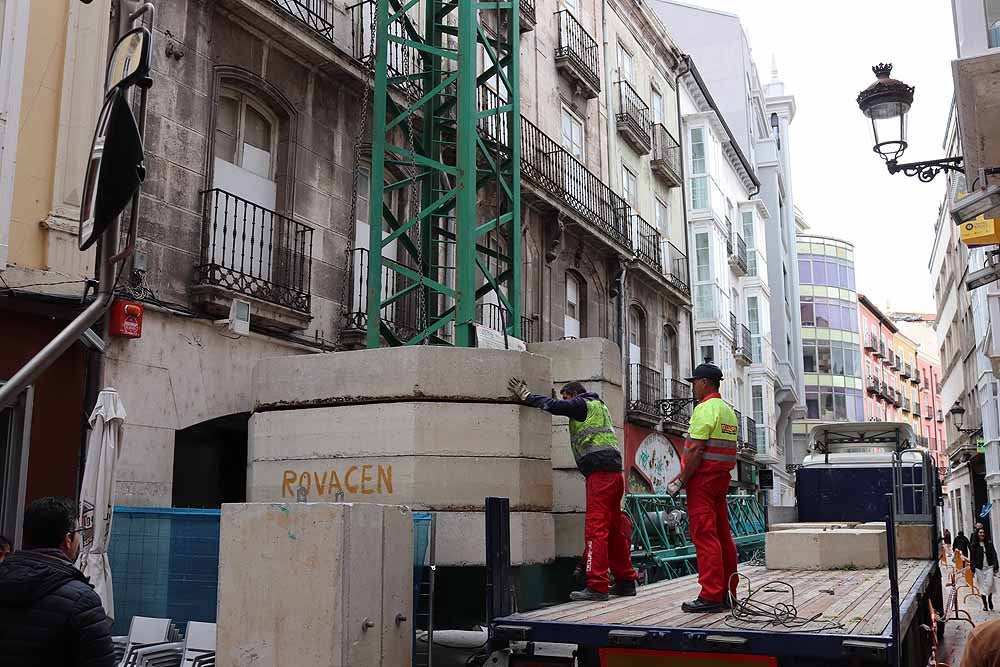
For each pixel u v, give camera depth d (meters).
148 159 9.98
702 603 5.65
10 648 3.52
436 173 11.78
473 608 7.93
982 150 7.68
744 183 39.03
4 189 8.48
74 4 9.26
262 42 11.71
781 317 44.81
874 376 72.50
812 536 9.10
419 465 7.96
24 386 3.21
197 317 10.34
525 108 18.89
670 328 26.14
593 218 20.39
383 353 8.28
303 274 11.94
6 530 8.23
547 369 8.77
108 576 7.31
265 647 5.44
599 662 5.16
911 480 13.30
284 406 8.68
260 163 11.87
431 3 12.11
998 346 22.03
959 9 7.67
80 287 8.97
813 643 4.55
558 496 9.87
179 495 11.28
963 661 3.30
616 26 24.50
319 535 5.43
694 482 5.96
